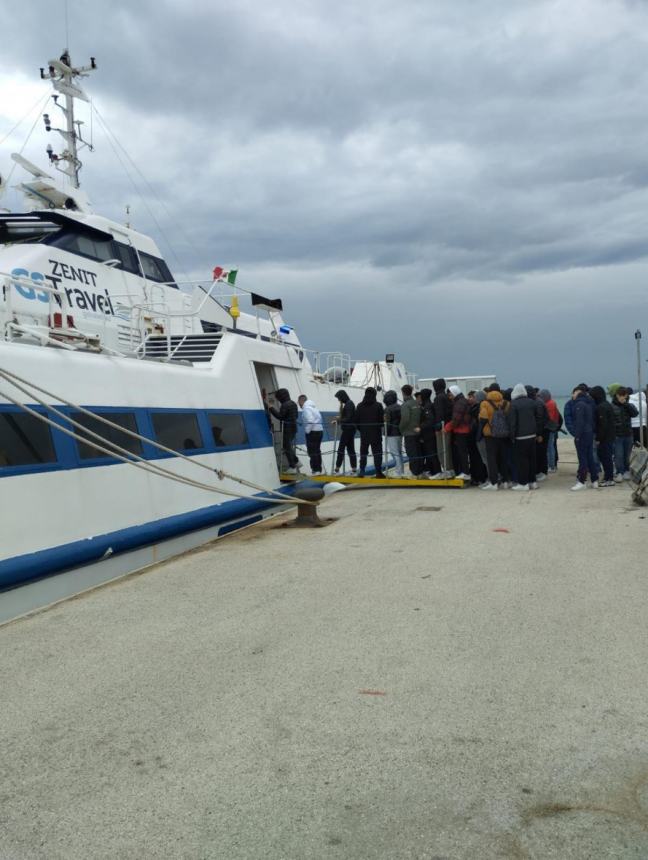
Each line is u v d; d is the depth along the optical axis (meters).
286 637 5.27
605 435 12.62
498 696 4.09
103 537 8.64
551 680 4.29
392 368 24.36
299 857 2.71
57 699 4.32
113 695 4.34
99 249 12.36
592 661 4.56
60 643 5.43
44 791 3.25
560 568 6.98
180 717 3.98
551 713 3.85
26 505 7.66
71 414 8.58
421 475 14.51
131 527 9.19
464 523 9.66
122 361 9.88
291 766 3.39
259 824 2.94
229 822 2.96
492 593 6.19
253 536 9.73
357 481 13.61
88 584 8.52
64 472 8.23
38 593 7.80
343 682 4.37
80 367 8.98
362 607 5.95
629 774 3.20
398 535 9.07
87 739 3.76
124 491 9.16
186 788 3.23
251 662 4.79
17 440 7.76
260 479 12.66
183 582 7.20
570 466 17.98
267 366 14.78
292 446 13.70
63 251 11.45
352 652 4.89
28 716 4.09
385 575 7.00
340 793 3.14
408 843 2.77
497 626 5.31
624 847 2.69
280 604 6.18
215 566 7.88
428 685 4.28
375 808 3.02
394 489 13.77
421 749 3.51
